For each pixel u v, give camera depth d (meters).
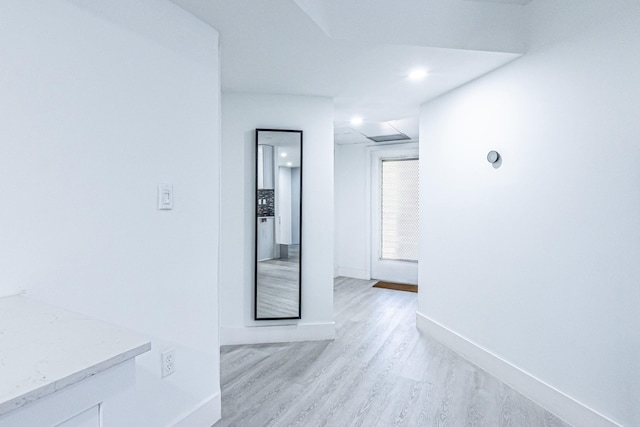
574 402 1.94
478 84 2.68
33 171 1.21
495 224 2.52
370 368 2.62
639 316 1.64
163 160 1.65
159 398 1.66
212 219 1.92
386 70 2.53
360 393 2.27
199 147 1.84
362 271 5.76
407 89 2.96
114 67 1.45
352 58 2.33
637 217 1.64
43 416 0.65
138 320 1.55
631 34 1.66
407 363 2.71
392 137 5.17
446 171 3.07
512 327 2.37
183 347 1.76
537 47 2.16
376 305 4.32
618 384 1.73
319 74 2.62
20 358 0.74
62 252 1.29
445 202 3.08
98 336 0.87
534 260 2.20
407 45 2.12
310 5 1.84
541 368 2.15
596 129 1.82
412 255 5.48
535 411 2.08
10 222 1.16
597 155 1.81
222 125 3.04
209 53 1.89
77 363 0.72
